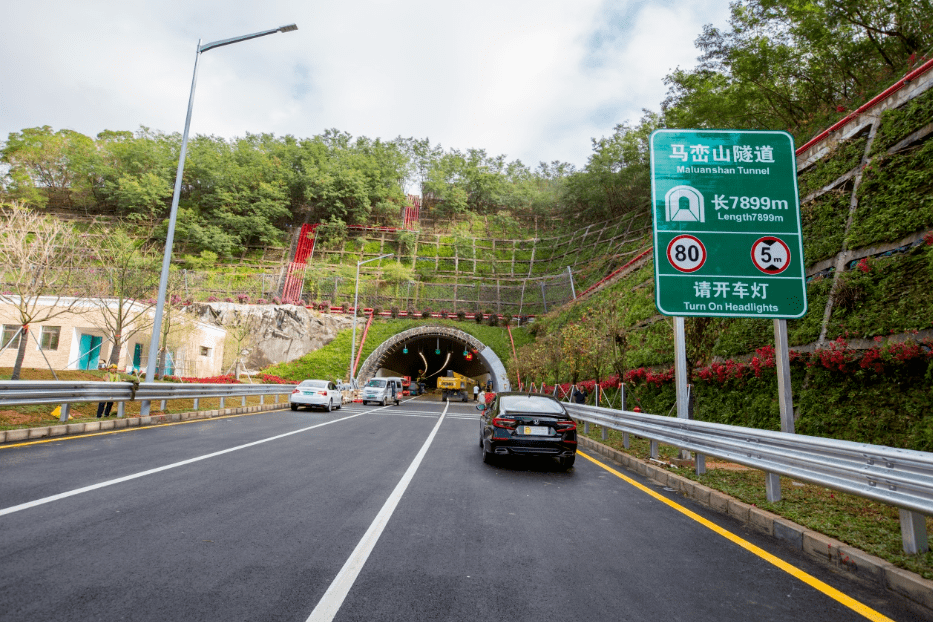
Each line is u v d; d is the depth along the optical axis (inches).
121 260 874.1
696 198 322.3
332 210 2506.2
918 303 336.2
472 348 1800.0
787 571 155.5
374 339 1710.1
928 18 601.0
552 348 1047.6
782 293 306.7
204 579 132.2
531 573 147.1
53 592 119.3
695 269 313.7
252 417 673.0
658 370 722.8
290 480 267.1
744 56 770.2
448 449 424.8
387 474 298.0
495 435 334.0
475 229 2684.5
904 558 150.6
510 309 1955.0
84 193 2527.1
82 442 364.5
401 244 2413.9
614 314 677.3
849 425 349.1
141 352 1115.3
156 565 140.4
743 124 946.7
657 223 321.1
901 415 317.1
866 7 627.2
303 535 174.4
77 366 956.6
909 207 378.0
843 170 479.5
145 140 2640.3
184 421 567.8
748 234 315.6
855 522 192.2
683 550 173.5
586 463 381.7
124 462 294.7
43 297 930.7
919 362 315.9
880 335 353.1
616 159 2217.0
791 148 326.3
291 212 2608.3
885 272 374.0
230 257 2257.6
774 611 125.5
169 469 279.9
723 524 210.5
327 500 226.2
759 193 321.1
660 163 329.1
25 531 163.9
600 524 205.2
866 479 168.2
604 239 2074.3
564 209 2755.9
